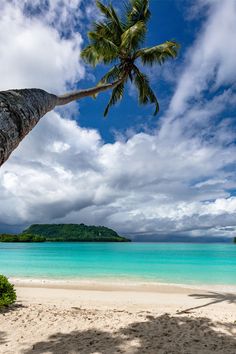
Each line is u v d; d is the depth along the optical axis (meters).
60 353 5.96
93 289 16.80
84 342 6.59
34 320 8.24
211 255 62.84
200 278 23.16
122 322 8.21
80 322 8.12
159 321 8.42
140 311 10.62
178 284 19.25
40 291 15.52
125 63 16.25
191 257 54.16
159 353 5.98
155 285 18.55
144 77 17.28
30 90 4.68
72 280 20.88
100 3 16.02
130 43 15.51
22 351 6.05
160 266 34.38
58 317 8.66
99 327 7.68
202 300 13.75
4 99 3.68
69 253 70.50
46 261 42.06
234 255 62.62
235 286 18.67
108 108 18.23
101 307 11.41
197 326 7.95
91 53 15.93
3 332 7.22
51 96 5.69
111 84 13.68
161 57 16.70
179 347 6.32
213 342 6.68
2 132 3.29
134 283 19.48
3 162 3.25
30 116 4.07
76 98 9.36
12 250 87.75
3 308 9.59
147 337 6.95
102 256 56.38
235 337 7.09
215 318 9.14
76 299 13.35
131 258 50.41
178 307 12.00
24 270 28.83
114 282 20.02
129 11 17.16
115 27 16.39
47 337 6.91
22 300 12.27
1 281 10.34
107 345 6.41
